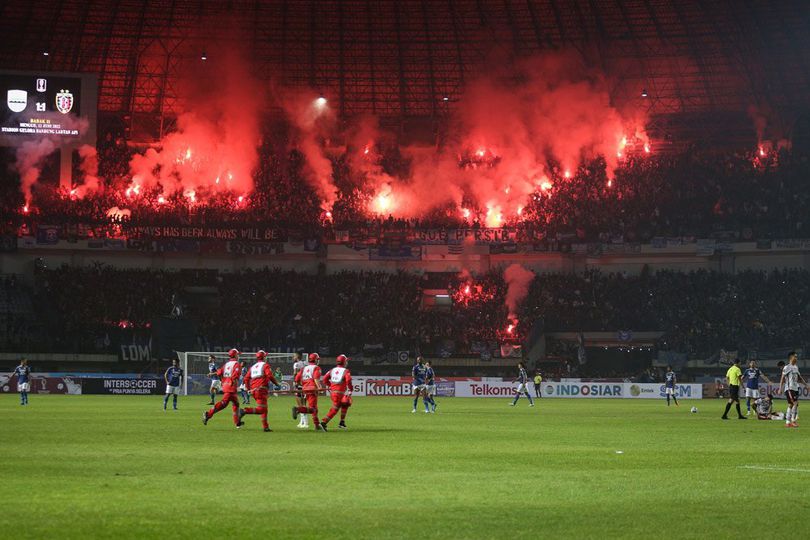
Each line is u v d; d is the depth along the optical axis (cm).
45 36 8431
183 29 8688
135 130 8688
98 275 7944
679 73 8844
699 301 8056
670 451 2173
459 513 1257
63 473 1628
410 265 8612
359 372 7775
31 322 7525
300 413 2777
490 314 8106
